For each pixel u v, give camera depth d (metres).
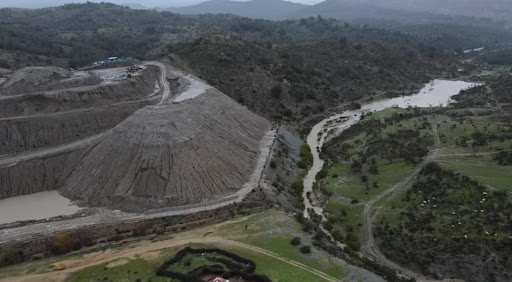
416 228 89.75
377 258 84.50
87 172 103.94
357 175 116.75
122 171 100.75
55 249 81.44
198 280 67.56
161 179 98.12
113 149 104.69
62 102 123.94
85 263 75.00
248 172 110.06
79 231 86.75
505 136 121.75
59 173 107.19
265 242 80.00
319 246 80.88
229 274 69.00
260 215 91.31
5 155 109.06
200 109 121.94
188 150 103.50
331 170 124.00
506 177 99.50
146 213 92.69
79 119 120.25
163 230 87.06
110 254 77.62
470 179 99.19
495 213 88.00
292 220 90.69
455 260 80.31
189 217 90.75
